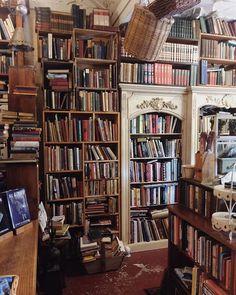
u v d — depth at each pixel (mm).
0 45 3156
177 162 3725
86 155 3367
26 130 2184
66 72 3162
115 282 2811
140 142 3607
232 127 3080
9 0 3062
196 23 3555
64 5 3541
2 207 1782
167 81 3527
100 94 3359
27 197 2064
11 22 3090
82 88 3264
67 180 3299
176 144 3719
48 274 2404
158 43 1805
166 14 1635
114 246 3127
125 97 3406
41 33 3207
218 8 3342
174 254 2418
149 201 3637
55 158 3240
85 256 2969
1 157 2146
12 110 2504
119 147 3443
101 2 3629
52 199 3246
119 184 3473
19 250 1579
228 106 3703
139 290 2666
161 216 3600
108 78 3373
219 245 1716
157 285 2748
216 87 3586
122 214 3480
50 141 3213
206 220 1992
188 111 3629
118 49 3355
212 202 1979
